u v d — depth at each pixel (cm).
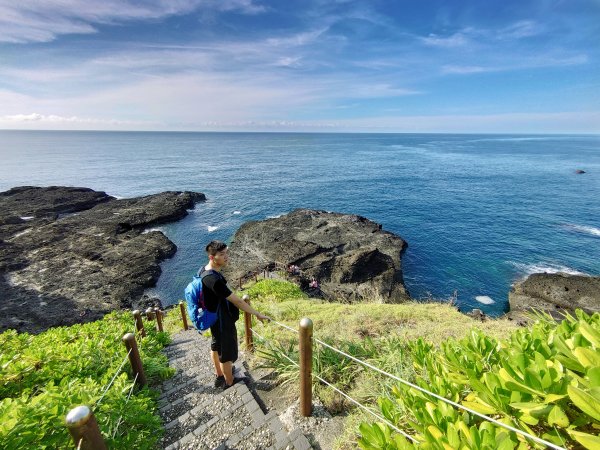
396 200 4784
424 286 2266
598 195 4850
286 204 4706
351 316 920
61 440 232
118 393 326
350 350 487
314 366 443
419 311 995
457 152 13525
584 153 12788
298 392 428
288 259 2541
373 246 2705
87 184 6469
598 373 160
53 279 2362
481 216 3875
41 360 426
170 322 1248
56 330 670
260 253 2741
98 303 2108
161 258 2809
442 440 175
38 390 361
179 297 2312
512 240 3062
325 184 6122
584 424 167
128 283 2345
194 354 642
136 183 6544
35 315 1966
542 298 1936
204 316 385
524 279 2317
